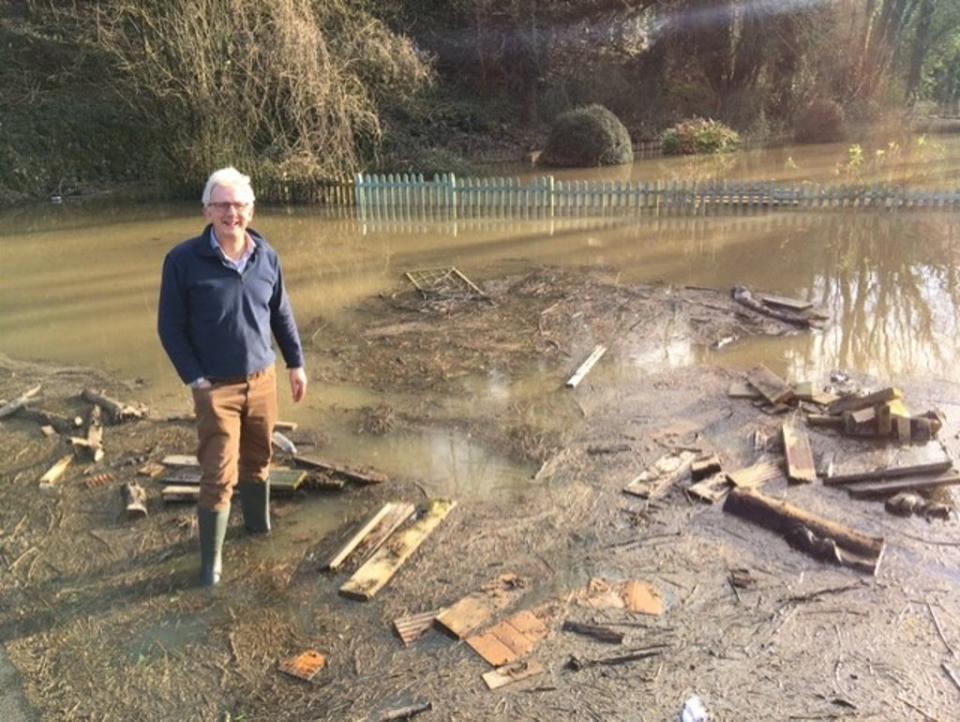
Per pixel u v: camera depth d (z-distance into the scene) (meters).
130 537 4.58
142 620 3.87
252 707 3.29
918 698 3.21
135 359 7.67
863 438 5.46
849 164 18.06
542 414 6.07
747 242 11.38
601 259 10.67
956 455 5.17
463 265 10.62
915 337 7.56
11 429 6.09
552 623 3.72
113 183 17.80
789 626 3.65
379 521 4.59
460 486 5.06
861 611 3.73
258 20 14.77
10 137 16.94
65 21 18.30
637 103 24.03
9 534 4.67
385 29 18.02
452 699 3.28
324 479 5.07
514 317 8.38
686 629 3.65
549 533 4.48
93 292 9.99
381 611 3.87
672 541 4.36
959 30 31.75
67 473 5.38
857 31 26.03
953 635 3.56
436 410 6.24
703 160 20.12
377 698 3.30
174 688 3.42
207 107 15.07
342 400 6.50
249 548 4.43
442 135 21.22
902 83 29.50
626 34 25.00
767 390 6.14
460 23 23.14
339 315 8.74
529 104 23.50
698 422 5.82
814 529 4.29
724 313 8.27
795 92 25.25
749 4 24.09
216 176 3.73
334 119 15.45
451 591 4.00
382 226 13.36
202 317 3.84
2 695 3.41
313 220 14.01
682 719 3.11
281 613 3.88
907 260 10.27
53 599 4.05
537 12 23.61
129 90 16.38
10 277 10.81
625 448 5.46
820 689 3.27
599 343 7.54
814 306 8.43
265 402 4.16
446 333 8.00
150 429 6.04
